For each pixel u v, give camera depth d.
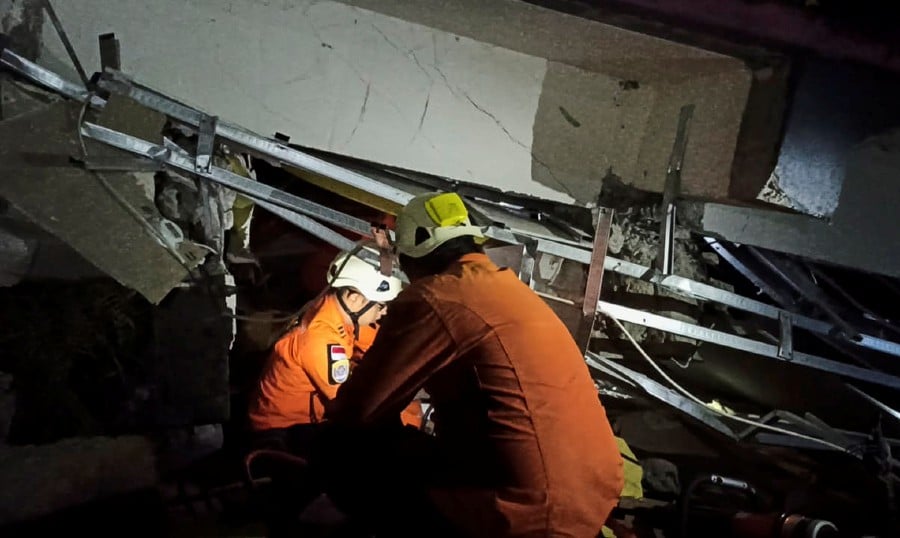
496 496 1.99
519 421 1.98
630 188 3.49
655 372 3.89
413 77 3.01
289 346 3.05
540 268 3.44
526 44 3.01
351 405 2.09
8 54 2.40
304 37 2.83
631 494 3.33
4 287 2.49
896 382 3.97
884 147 3.33
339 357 3.03
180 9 2.66
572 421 2.03
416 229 2.21
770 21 2.57
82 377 2.63
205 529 2.62
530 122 3.25
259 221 3.88
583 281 3.49
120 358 2.67
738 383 4.06
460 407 2.08
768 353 3.64
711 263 3.92
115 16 2.59
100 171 2.55
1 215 2.46
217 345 2.79
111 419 2.67
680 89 3.23
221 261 2.80
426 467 2.19
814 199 2.96
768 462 4.01
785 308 3.86
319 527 2.69
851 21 2.64
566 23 2.69
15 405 2.54
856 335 3.79
